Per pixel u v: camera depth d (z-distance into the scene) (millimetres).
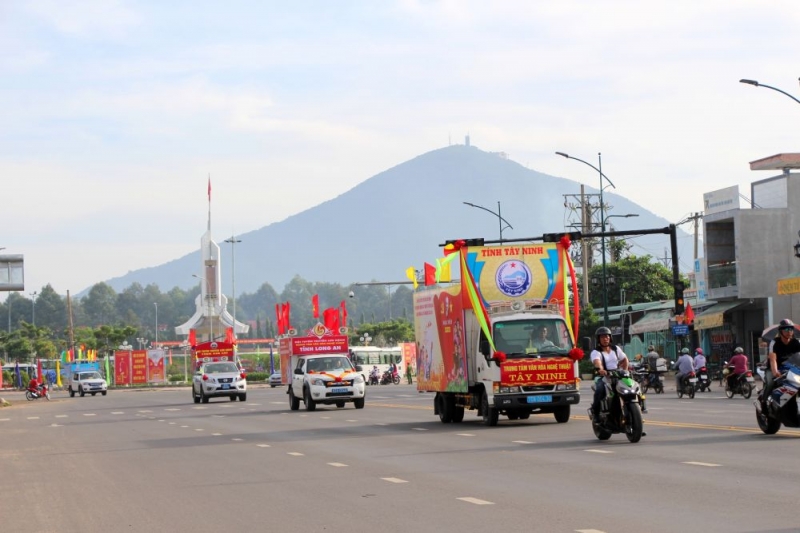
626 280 126812
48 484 24078
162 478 24188
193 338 162375
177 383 156250
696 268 88062
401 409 54312
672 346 93000
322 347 67438
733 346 80688
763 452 23750
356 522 16281
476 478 21234
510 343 35562
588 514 15977
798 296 75500
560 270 36719
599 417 28141
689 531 14094
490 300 36344
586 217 112562
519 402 35250
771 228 77188
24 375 165250
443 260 39844
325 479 22344
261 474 23953
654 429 31406
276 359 172375
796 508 15727
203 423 47375
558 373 35438
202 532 16109
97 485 23422
